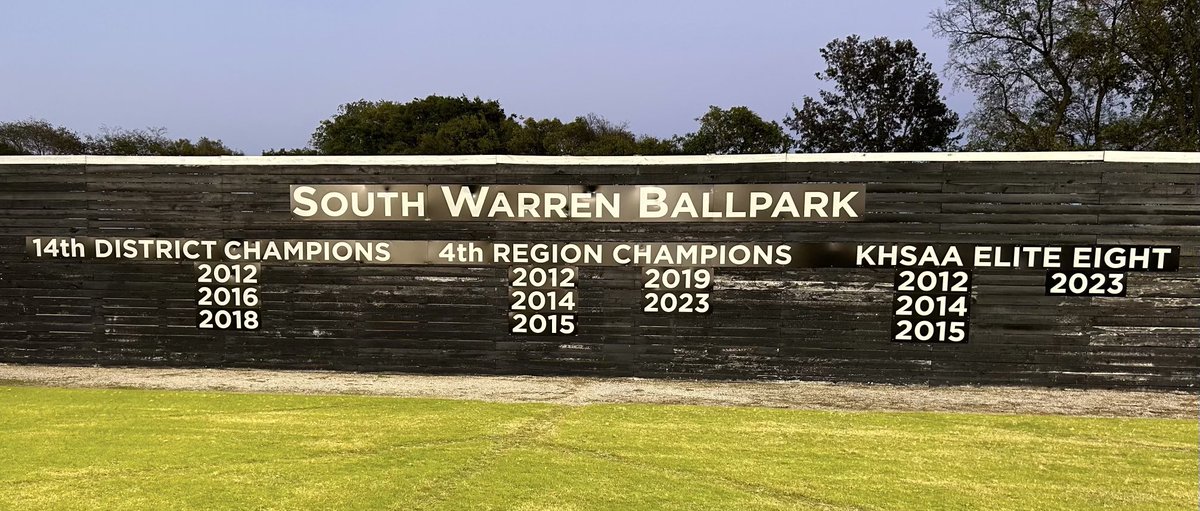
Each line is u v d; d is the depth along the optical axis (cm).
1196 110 2222
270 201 751
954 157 684
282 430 562
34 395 666
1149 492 446
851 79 3750
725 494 439
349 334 763
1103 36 2331
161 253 763
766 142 3694
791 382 725
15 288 778
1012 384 705
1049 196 679
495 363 756
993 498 436
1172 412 623
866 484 457
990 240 689
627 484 454
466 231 743
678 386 712
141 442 531
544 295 743
